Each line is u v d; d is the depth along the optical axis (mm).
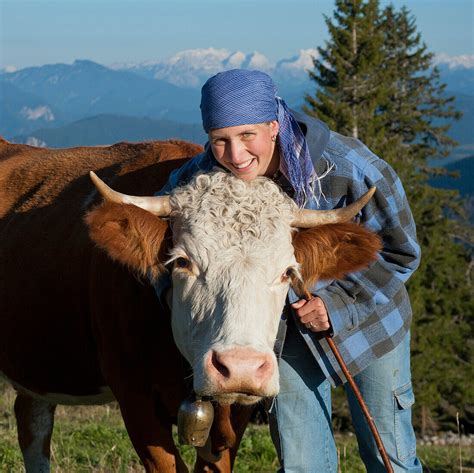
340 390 27297
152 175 5188
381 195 4277
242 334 3693
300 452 4402
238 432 4848
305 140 4176
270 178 4367
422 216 37125
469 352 35000
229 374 3561
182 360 4547
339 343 4309
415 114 47125
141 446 4727
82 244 5184
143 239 4055
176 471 4762
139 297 4555
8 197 6125
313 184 4254
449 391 33625
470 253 40656
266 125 4090
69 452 7832
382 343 4387
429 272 35844
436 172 46531
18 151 6746
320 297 4219
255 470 7676
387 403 4422
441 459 9453
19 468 7055
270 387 3625
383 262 4340
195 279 3906
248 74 4051
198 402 4129
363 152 4375
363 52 39938
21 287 5609
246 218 4020
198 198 4129
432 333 33500
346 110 36125
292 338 4375
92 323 4996
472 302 35938
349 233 4020
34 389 5812
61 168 6023
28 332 5605
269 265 3908
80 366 5359
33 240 5641
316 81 40906
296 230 4164
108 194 4090
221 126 4027
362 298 4301
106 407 12328
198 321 3848
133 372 4695
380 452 4258
